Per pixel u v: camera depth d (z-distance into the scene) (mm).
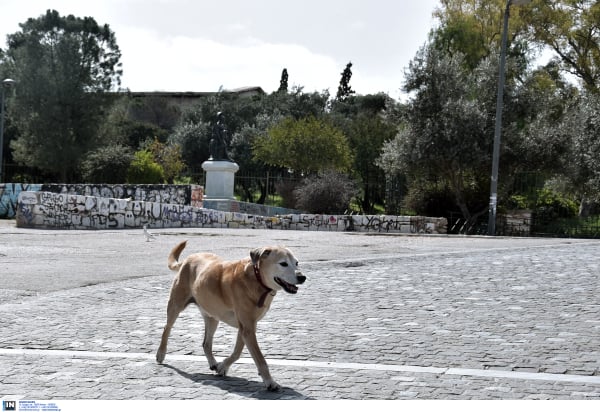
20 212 25625
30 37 48031
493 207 28000
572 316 8852
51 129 47281
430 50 34250
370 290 11047
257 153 46469
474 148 32219
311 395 5500
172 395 5539
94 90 49281
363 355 6887
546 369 6277
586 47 48750
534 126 34094
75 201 25969
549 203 39656
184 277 6551
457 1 48219
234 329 8305
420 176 35344
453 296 10453
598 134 36719
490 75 35000
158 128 66000
